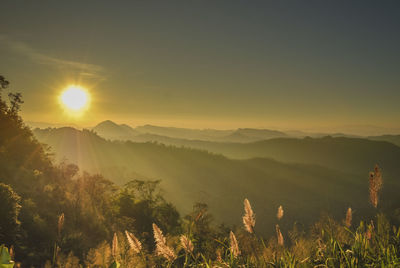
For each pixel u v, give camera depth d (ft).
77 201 84.53
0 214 45.34
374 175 7.26
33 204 65.26
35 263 41.63
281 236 8.71
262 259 7.97
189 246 8.04
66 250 42.73
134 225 91.66
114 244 8.88
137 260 9.41
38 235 51.11
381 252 7.54
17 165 104.06
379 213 7.31
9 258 5.61
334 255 8.00
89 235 65.77
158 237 7.68
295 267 7.93
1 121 136.87
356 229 8.09
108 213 106.11
